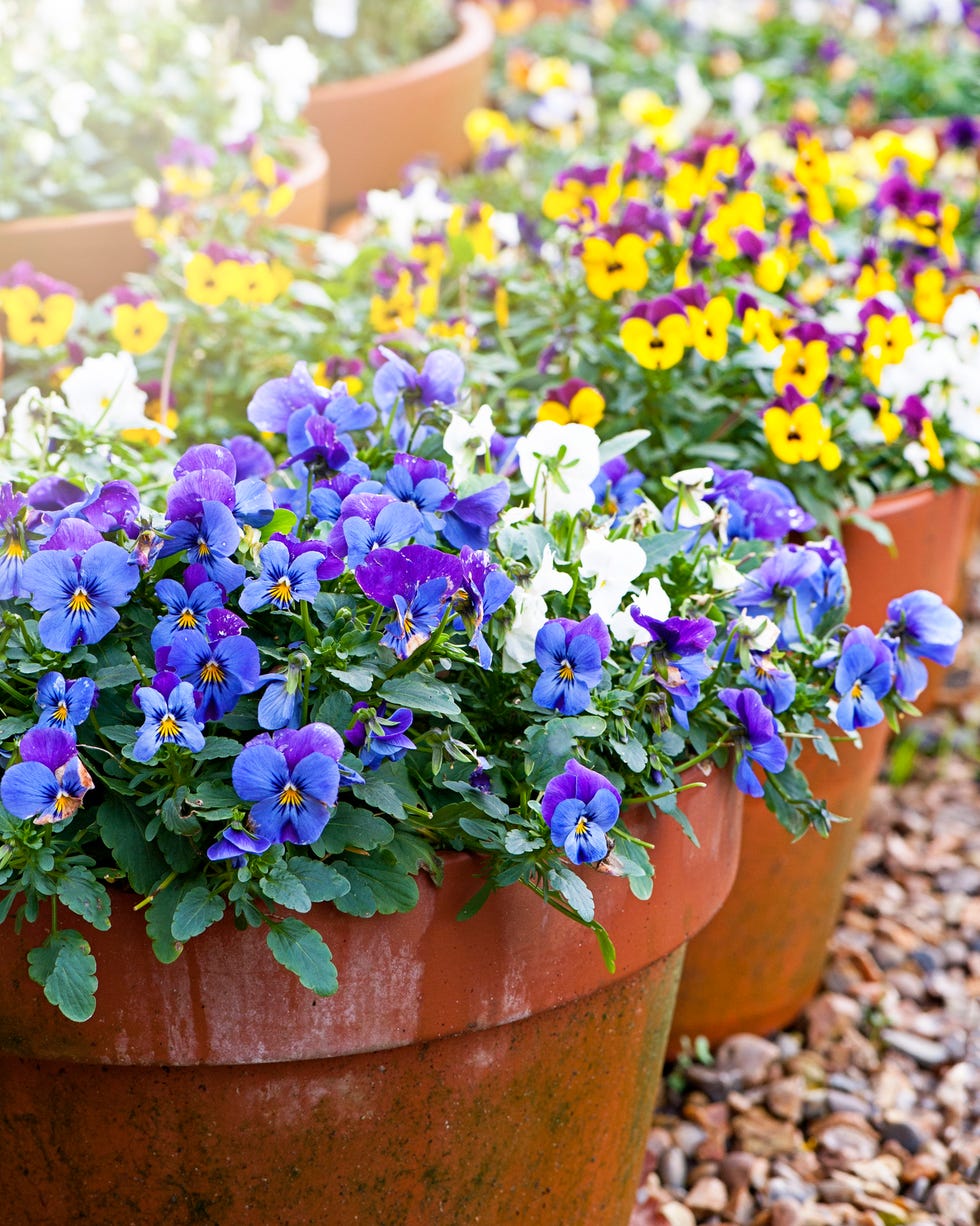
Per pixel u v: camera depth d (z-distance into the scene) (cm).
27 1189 162
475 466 193
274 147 381
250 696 153
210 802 139
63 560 145
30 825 140
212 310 265
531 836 148
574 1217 185
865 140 500
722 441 256
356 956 149
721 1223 240
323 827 142
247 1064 152
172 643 144
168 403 248
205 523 149
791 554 181
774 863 261
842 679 170
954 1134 261
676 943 176
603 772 160
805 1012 288
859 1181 246
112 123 395
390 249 294
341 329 278
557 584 160
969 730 399
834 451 234
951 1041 281
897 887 334
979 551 503
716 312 231
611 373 260
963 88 761
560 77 516
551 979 161
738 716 167
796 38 820
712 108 689
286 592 149
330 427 168
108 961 147
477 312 283
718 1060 272
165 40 419
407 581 147
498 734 165
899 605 177
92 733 152
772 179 339
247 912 142
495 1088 165
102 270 318
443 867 150
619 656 171
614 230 252
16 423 197
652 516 179
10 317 238
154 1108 155
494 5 776
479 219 288
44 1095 156
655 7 834
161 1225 161
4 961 149
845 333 268
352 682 144
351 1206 163
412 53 600
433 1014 154
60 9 371
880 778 378
